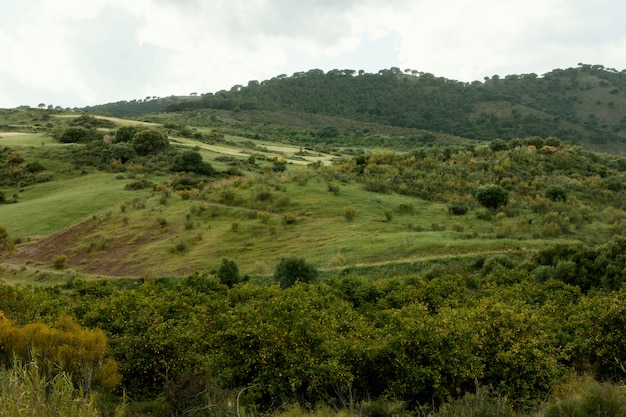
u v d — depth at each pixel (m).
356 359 12.20
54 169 82.75
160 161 84.50
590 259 28.41
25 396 4.84
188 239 47.34
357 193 59.81
